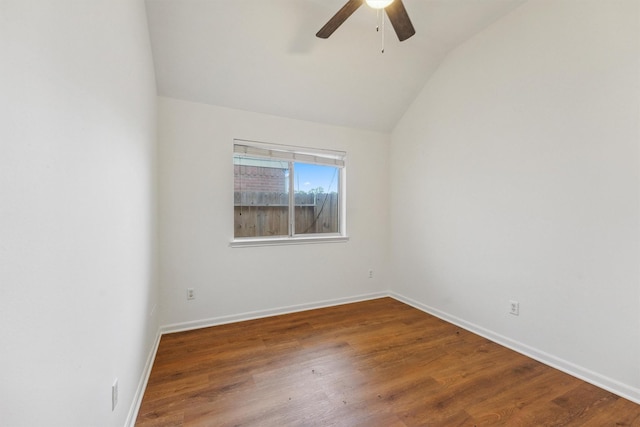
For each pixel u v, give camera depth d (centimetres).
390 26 252
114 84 127
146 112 204
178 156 272
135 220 167
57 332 79
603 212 187
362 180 370
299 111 319
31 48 68
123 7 142
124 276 143
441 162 311
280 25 237
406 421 157
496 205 254
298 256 331
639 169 172
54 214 77
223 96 281
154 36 222
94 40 104
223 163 291
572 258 203
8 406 60
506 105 245
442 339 259
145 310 197
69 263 86
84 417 95
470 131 278
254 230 322
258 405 170
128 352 149
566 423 156
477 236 272
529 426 154
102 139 112
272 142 313
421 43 280
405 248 363
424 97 331
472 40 272
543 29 217
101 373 110
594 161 191
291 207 340
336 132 351
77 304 91
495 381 194
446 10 237
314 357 226
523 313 233
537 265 224
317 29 246
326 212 365
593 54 190
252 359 222
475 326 273
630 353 176
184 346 243
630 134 175
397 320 304
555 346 212
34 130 69
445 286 307
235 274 299
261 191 325
